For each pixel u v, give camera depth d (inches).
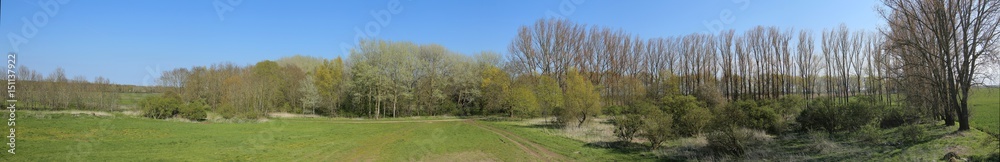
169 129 1070.4
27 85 1529.3
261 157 694.5
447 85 2222.0
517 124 1461.6
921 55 903.1
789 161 649.6
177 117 1489.9
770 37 2084.2
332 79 2106.3
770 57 2087.8
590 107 1312.7
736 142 731.4
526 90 1640.0
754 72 2124.8
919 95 979.3
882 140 770.2
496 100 1930.4
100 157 651.5
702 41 2188.7
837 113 933.8
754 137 864.3
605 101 2124.8
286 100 2176.4
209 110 1903.3
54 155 655.8
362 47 1958.7
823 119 960.3
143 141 838.5
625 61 2201.0
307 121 1657.2
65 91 1635.1
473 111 2177.7
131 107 1782.7
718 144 745.6
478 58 2269.9
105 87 1727.4
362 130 1240.8
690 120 936.9
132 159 641.0
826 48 2010.3
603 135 1030.4
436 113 2146.9
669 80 1941.4
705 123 917.8
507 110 1916.8
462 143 905.5
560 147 856.9
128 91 1831.9
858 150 685.3
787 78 2046.0
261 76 2021.4
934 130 826.8
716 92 1550.2
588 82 1413.6
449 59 2217.0
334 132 1166.3
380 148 820.0
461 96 2237.9
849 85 2092.8
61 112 1425.9
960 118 780.0
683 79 2204.7
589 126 1298.0
